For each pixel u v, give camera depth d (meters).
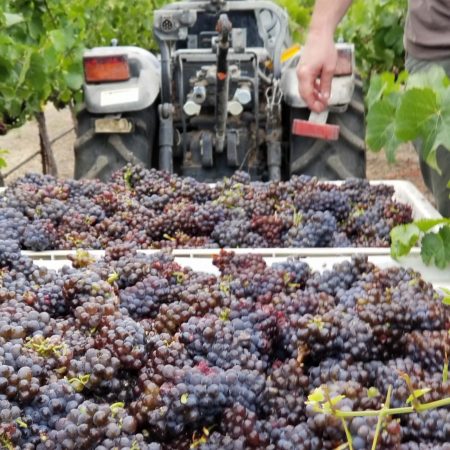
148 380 1.17
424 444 1.09
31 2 4.45
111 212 2.16
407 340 1.30
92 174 3.23
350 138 3.23
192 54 3.23
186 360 1.23
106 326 1.28
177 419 1.12
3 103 4.00
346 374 1.22
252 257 1.70
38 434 1.09
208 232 2.10
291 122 3.25
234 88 3.21
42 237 1.96
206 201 2.23
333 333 1.27
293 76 3.16
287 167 3.51
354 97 3.30
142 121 3.26
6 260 1.65
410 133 1.40
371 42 5.82
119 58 3.14
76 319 1.33
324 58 1.99
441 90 1.37
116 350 1.22
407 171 5.57
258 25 3.65
